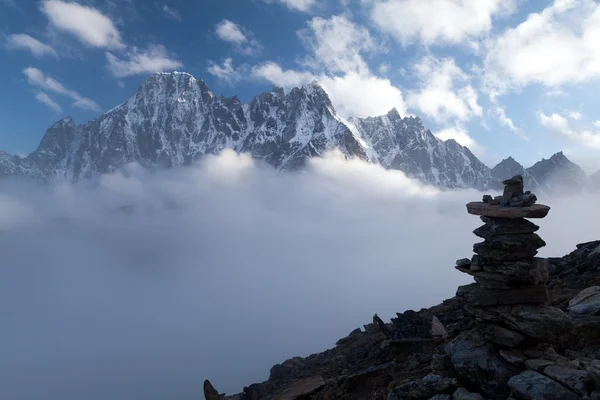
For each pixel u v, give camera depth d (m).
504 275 14.47
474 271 15.30
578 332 14.33
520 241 14.38
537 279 14.21
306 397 22.09
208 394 18.83
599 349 13.80
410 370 18.58
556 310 14.17
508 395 13.09
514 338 13.80
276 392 25.98
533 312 13.94
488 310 14.82
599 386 10.96
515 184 15.12
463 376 14.52
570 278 24.91
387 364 21.03
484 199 16.03
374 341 28.17
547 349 13.78
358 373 20.91
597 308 15.30
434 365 16.30
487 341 14.74
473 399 13.30
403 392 15.30
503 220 14.94
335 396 20.22
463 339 15.41
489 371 13.80
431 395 14.73
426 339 21.59
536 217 14.09
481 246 15.20
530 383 12.27
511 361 13.49
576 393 11.38
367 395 18.75
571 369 12.22
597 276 23.58
